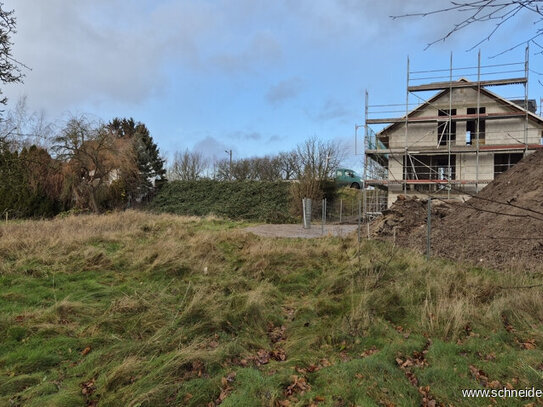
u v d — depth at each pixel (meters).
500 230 7.88
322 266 7.11
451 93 22.41
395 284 5.29
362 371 3.15
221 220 19.55
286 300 5.47
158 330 4.00
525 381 2.92
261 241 9.99
